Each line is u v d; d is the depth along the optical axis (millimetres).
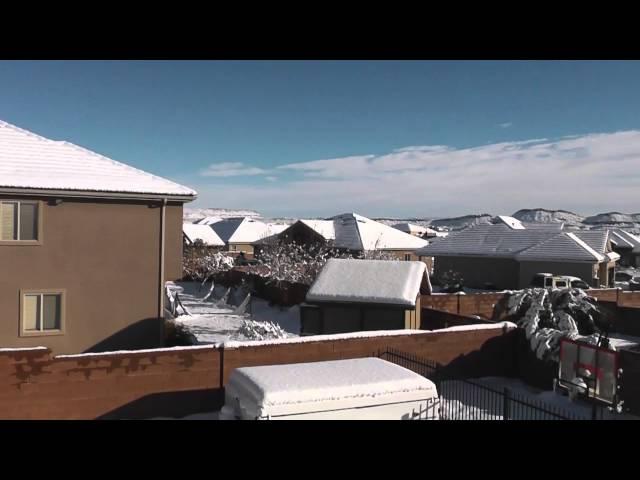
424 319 19734
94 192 15414
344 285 18172
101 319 15898
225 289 36531
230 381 10117
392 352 13445
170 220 16828
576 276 35625
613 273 41000
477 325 14688
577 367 12102
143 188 16125
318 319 18781
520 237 40094
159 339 16594
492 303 25391
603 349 11539
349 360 10891
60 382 10461
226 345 11773
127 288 16234
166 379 11266
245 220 79000
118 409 10898
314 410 9023
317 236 53594
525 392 13461
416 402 9625
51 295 15383
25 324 15070
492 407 11867
